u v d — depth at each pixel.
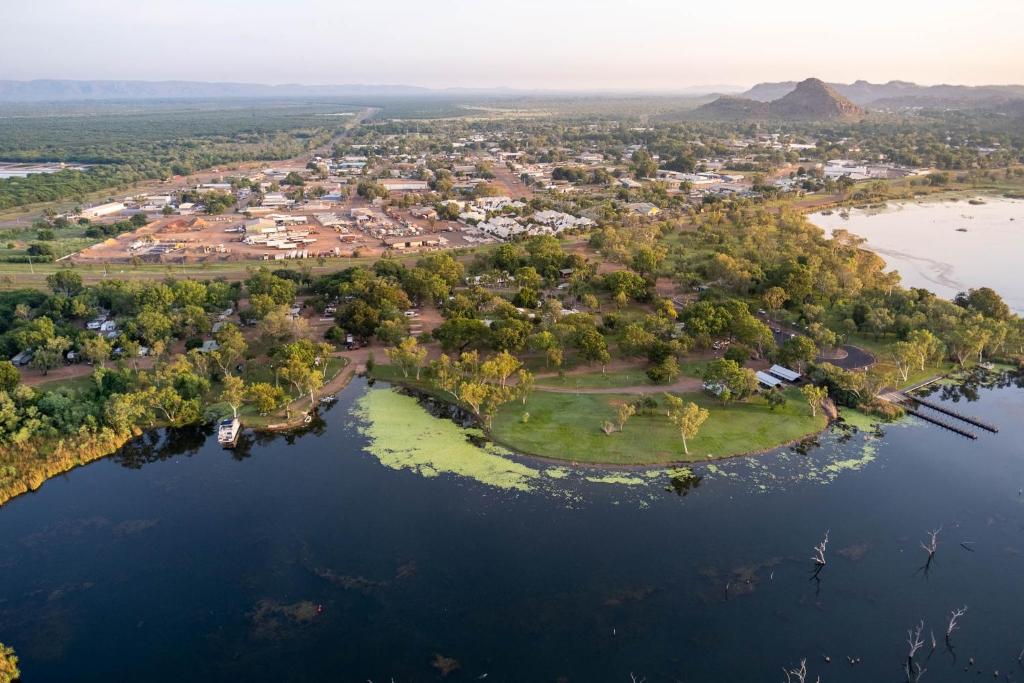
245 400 186.12
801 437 164.25
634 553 125.06
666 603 113.19
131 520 138.12
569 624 109.06
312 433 172.62
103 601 116.12
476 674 100.00
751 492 143.12
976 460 156.00
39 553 128.38
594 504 139.62
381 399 190.62
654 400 176.00
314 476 152.75
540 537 129.75
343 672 100.88
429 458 158.38
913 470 152.00
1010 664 101.44
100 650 106.06
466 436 168.25
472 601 114.06
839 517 135.25
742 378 174.25
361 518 136.75
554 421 171.50
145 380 183.12
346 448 164.62
